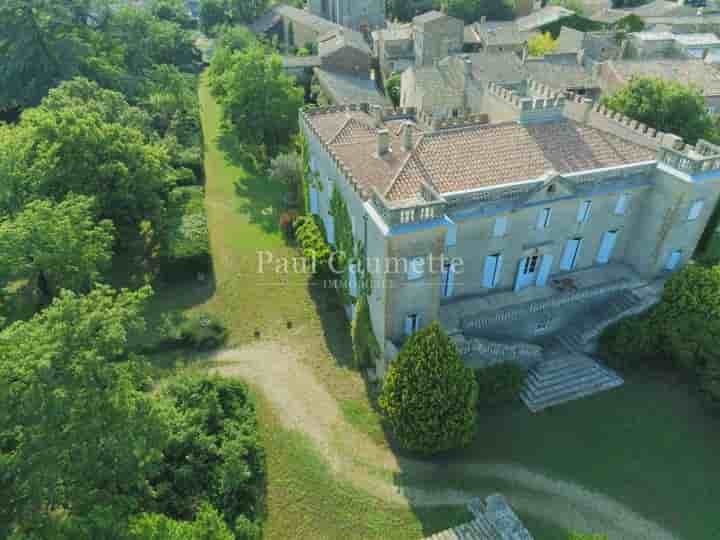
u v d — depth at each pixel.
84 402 22.41
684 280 37.47
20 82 70.12
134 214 47.59
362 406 35.59
